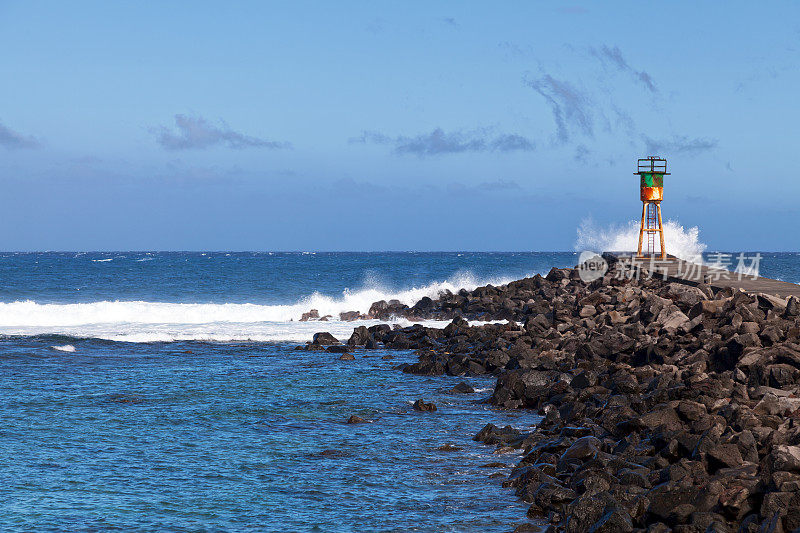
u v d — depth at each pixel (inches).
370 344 2237.9
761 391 1110.4
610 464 876.0
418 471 1006.4
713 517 697.0
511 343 1975.9
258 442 1152.8
